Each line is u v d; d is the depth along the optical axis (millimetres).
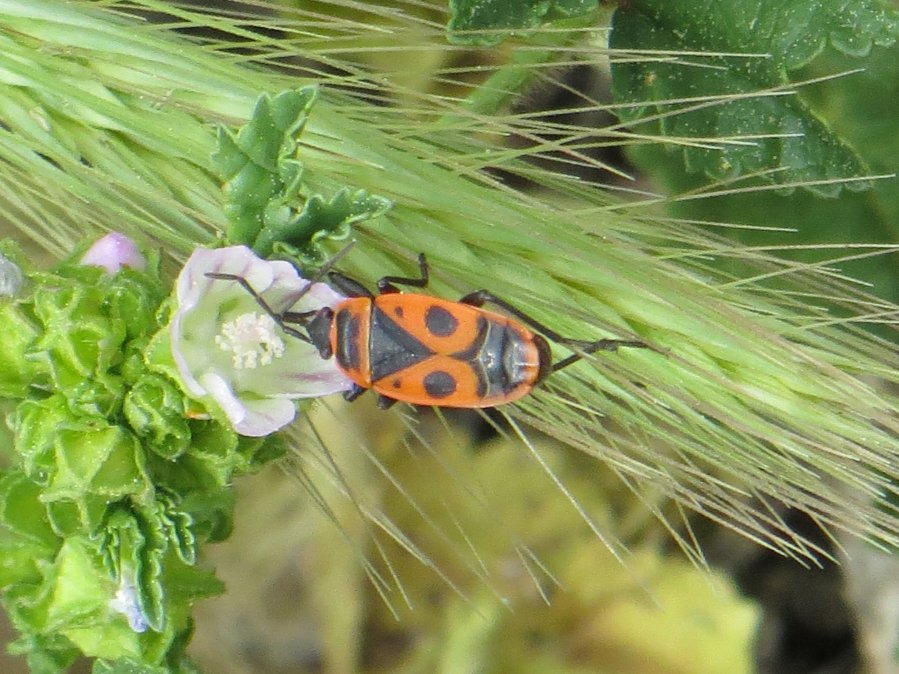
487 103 107
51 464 79
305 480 94
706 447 89
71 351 78
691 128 106
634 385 82
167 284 85
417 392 79
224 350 77
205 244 84
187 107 81
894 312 85
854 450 81
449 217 83
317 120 81
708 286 82
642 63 108
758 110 105
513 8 104
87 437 79
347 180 81
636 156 110
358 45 114
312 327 79
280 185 77
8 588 84
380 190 81
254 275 76
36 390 81
